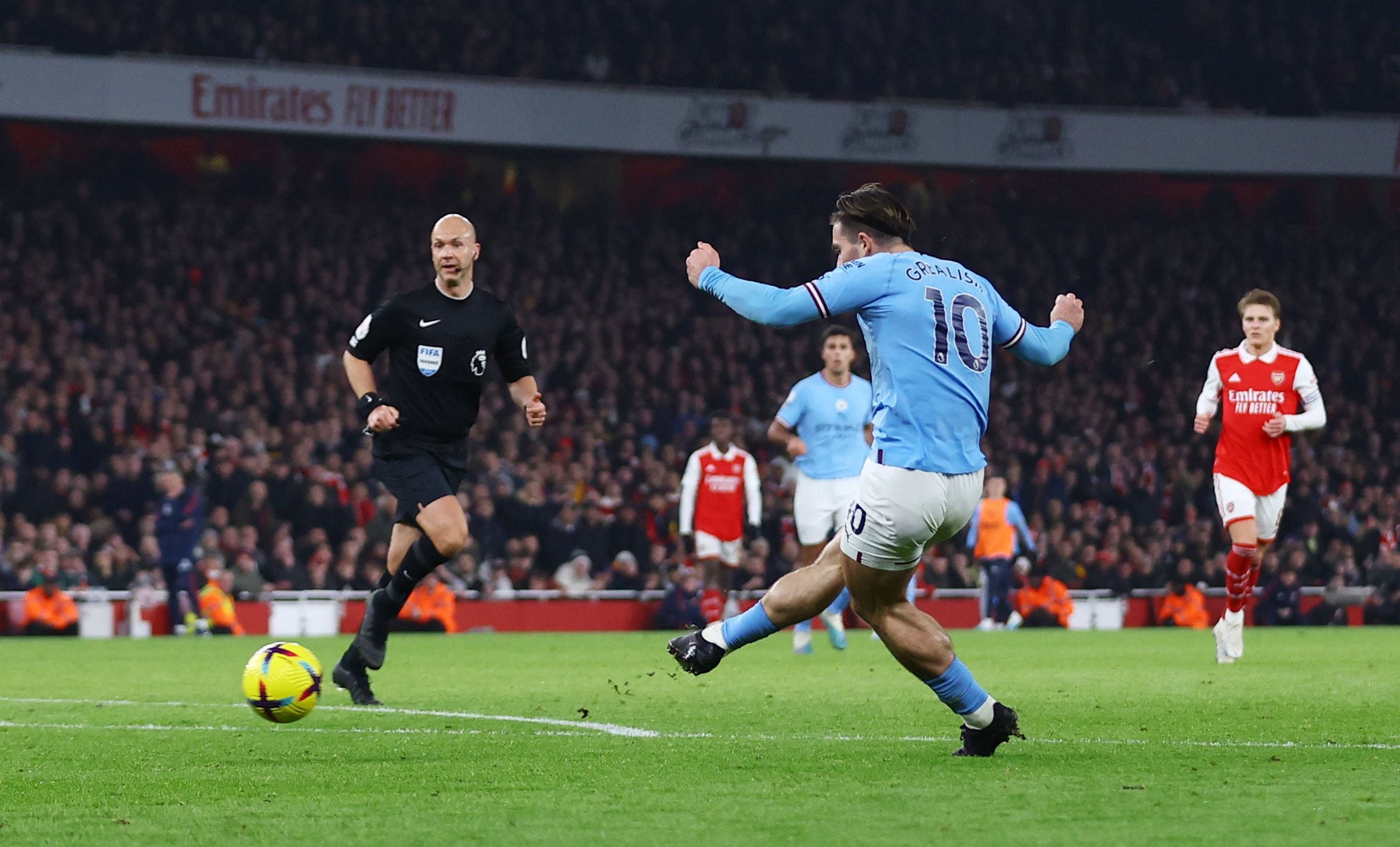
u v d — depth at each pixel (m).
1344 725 6.41
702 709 7.24
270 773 5.04
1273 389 10.68
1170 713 6.96
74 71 25.92
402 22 29.48
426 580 19.45
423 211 30.70
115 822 4.11
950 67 32.28
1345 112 33.31
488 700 7.94
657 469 21.94
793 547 21.81
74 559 18.53
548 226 31.36
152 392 22.50
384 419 7.45
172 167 29.70
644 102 29.34
